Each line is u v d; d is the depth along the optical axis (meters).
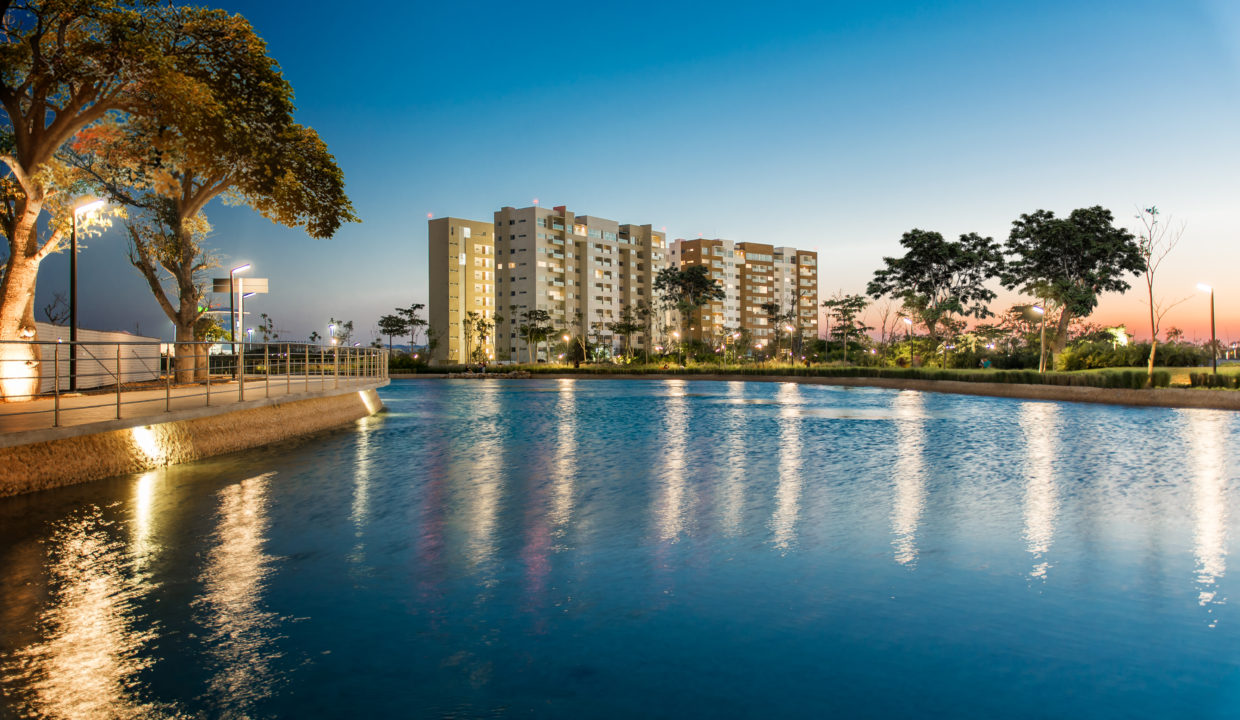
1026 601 6.43
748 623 5.91
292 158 23.03
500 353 142.38
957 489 12.27
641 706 4.50
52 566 7.49
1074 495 11.66
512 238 140.38
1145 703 4.55
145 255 27.28
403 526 9.41
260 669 5.03
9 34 16.94
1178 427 24.30
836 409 34.62
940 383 52.72
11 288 17.88
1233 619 5.97
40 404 16.97
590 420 28.42
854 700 4.59
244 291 29.69
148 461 14.37
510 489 12.30
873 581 7.02
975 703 4.55
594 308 147.00
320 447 18.86
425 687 4.75
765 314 179.88
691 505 10.84
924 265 82.25
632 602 6.43
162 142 20.17
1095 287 67.62
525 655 5.27
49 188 18.59
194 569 7.42
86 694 4.65
